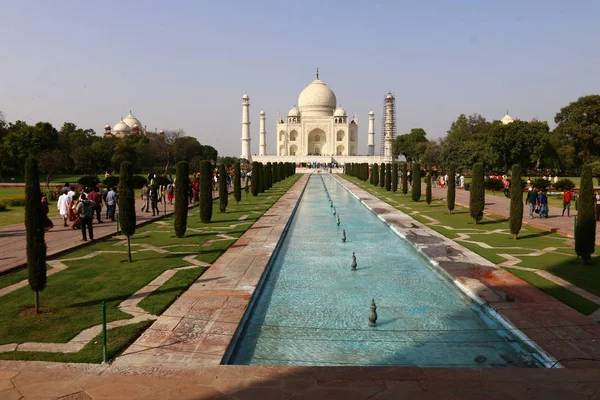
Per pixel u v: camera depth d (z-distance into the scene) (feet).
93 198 80.53
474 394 21.93
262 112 424.05
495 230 73.15
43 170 201.57
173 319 32.55
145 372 24.17
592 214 47.75
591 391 22.20
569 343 28.43
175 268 47.09
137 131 497.46
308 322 35.14
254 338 32.12
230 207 109.91
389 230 79.36
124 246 59.36
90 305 35.45
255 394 21.88
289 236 73.31
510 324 31.89
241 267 47.98
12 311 34.01
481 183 79.61
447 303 39.32
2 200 106.83
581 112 255.70
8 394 21.86
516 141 235.40
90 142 330.95
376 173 191.31
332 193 164.96
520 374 23.89
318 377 23.57
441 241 63.57
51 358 25.84
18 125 274.98
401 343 31.30
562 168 274.16
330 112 432.66
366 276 48.32
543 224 77.77
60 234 67.97
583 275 44.32
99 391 22.16
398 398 21.56
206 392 22.09
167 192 118.01
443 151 253.24
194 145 323.98
